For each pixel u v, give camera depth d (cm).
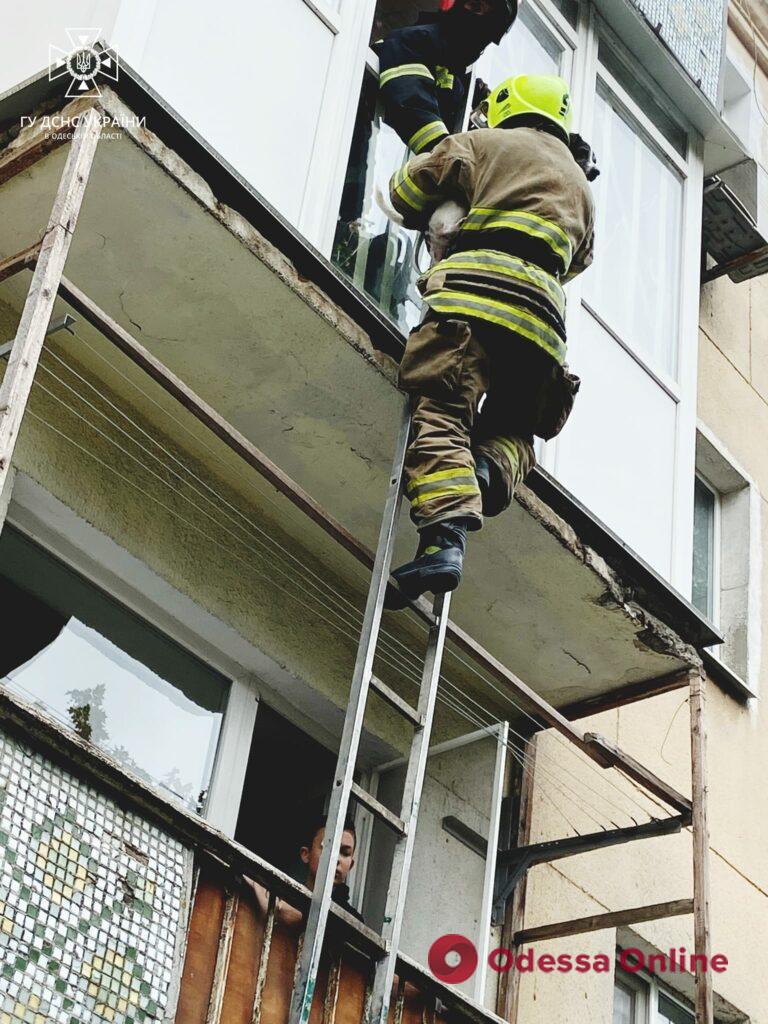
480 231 533
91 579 574
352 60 599
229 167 495
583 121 761
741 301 1038
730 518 973
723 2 888
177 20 540
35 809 418
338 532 518
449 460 507
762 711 895
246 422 573
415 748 512
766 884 830
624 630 630
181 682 596
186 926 445
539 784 699
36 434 548
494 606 633
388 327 538
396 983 504
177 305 531
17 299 552
